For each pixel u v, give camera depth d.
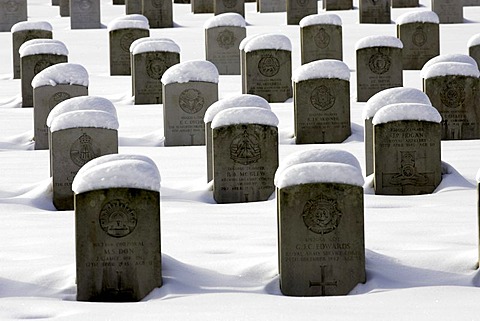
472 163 23.72
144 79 32.31
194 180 22.75
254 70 31.30
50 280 15.20
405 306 13.44
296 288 15.03
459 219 18.55
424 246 16.62
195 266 15.64
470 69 26.64
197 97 27.06
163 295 14.73
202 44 41.22
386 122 21.19
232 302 13.93
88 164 16.05
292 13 44.50
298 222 15.01
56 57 33.09
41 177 23.67
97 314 13.34
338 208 15.01
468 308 13.20
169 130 27.14
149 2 45.34
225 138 21.08
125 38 37.38
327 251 15.02
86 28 46.25
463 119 26.72
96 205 14.77
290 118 29.03
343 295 14.99
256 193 21.19
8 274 15.37
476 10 47.81
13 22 46.50
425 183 21.31
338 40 35.00
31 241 17.59
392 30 42.41
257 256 16.11
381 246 16.67
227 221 18.95
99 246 14.78
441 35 41.72
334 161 16.22
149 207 14.80
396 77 31.34
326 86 26.31
